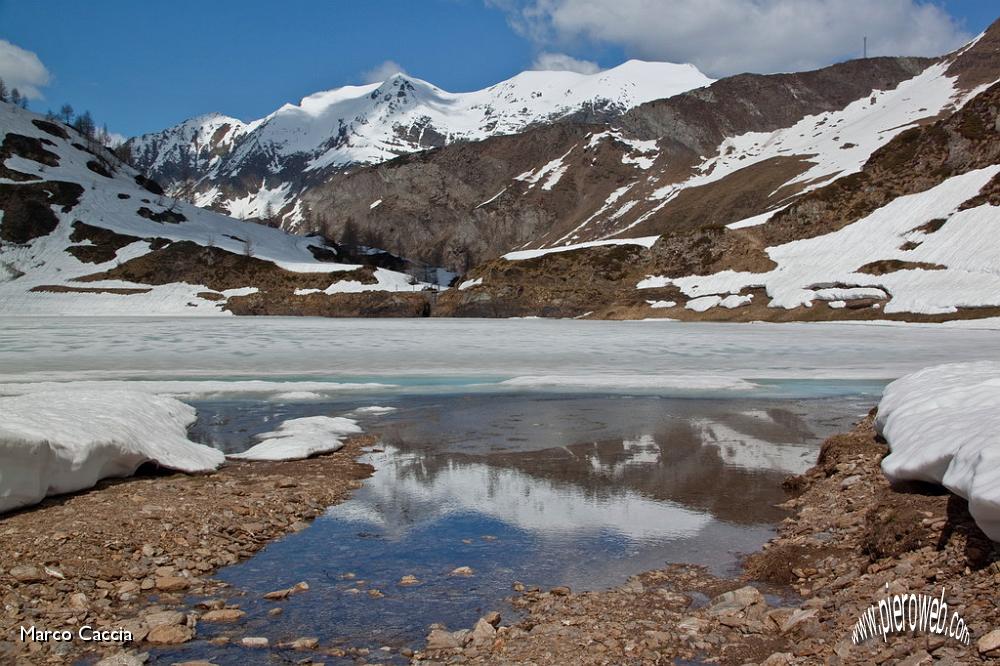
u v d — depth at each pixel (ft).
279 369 107.96
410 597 26.35
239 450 51.72
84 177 483.51
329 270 388.57
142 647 22.39
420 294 360.28
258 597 26.37
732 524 34.65
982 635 18.28
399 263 588.50
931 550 23.76
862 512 31.12
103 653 21.91
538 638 22.45
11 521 31.78
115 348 136.98
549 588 27.25
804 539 30.27
